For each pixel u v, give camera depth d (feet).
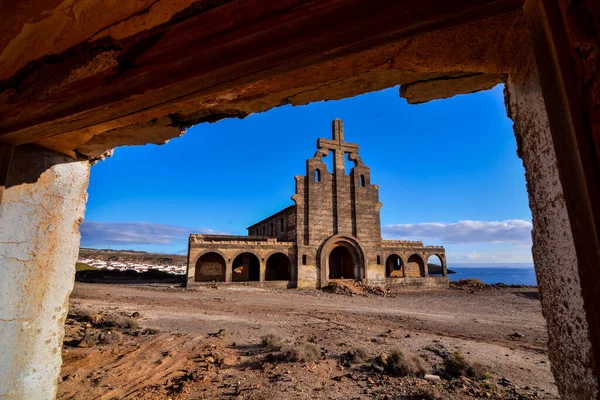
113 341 26.68
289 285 97.45
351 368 21.99
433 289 109.70
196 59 5.40
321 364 22.53
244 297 69.82
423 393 17.52
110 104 6.64
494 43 5.25
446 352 26.58
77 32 6.57
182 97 6.47
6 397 9.58
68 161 11.82
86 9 6.55
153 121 9.72
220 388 17.98
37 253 10.69
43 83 6.76
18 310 10.05
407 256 113.19
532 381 20.48
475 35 5.07
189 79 5.72
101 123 8.27
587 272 2.93
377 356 23.54
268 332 32.83
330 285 94.84
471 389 18.44
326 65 6.27
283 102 8.75
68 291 11.89
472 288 111.65
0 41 7.47
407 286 109.40
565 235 4.35
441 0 4.09
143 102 6.63
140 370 20.39
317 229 103.76
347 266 110.93
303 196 104.78
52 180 11.22
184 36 5.36
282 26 4.66
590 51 2.83
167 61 5.51
